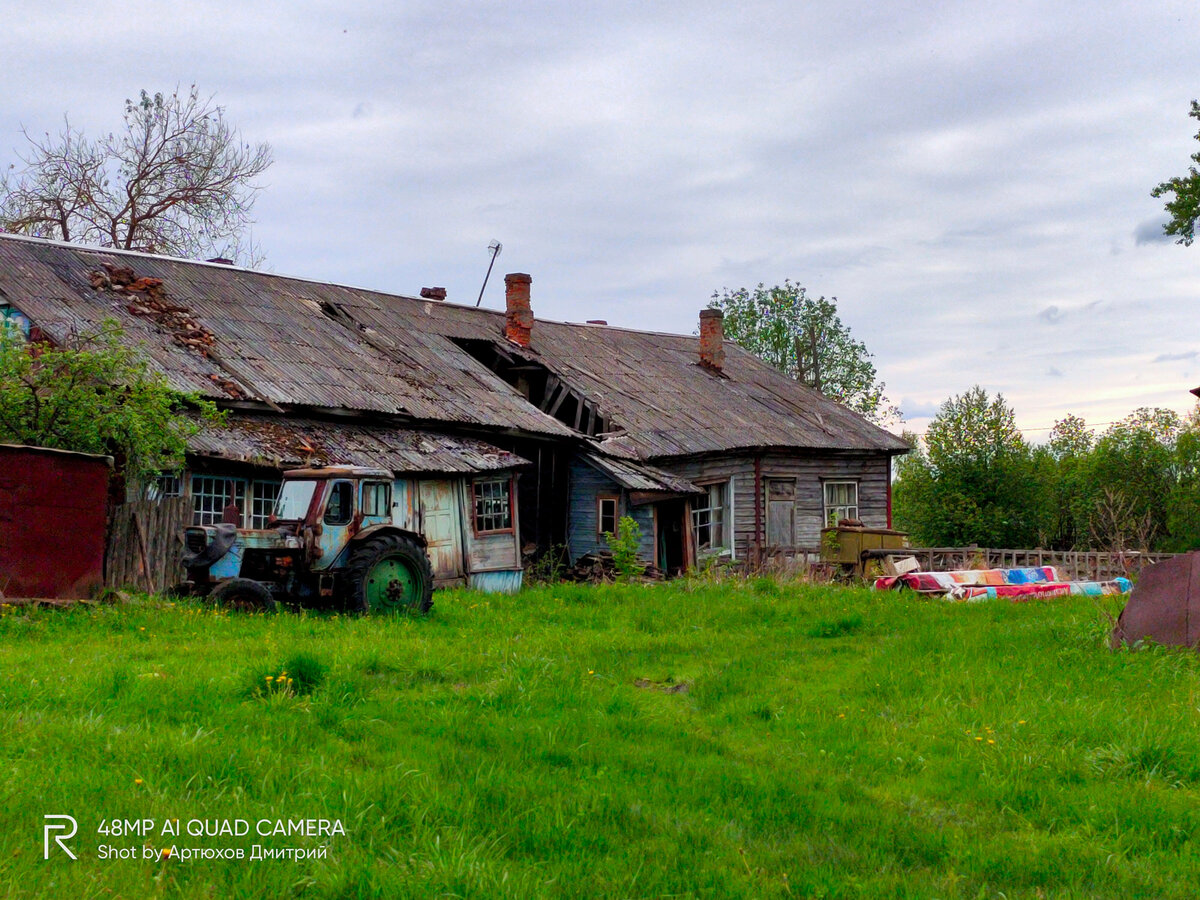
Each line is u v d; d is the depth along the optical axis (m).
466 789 6.17
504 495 22.25
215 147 37.69
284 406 19.58
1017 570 19.70
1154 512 45.62
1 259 20.17
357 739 7.23
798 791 6.90
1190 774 7.22
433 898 4.64
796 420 32.09
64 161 35.31
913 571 22.09
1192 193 28.86
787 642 13.52
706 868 5.44
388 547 14.19
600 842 5.66
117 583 14.12
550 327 32.66
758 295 53.12
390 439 20.77
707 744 8.06
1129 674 9.98
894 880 5.44
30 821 5.12
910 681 10.13
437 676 10.02
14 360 14.27
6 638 10.73
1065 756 7.50
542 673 9.83
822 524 30.98
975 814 6.77
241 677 8.38
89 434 14.30
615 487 25.27
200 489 17.58
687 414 29.14
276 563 13.95
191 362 19.56
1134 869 5.79
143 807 5.37
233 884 4.73
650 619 15.09
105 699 7.58
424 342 26.61
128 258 23.36
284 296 25.59
